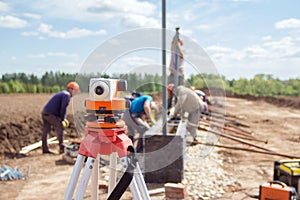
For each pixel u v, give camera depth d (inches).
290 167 178.9
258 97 1126.4
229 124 437.4
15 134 301.7
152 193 177.2
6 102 493.4
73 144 258.8
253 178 215.6
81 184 91.1
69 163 244.5
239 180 210.2
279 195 154.3
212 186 194.5
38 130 334.6
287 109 795.4
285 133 425.4
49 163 245.0
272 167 245.6
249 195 182.2
